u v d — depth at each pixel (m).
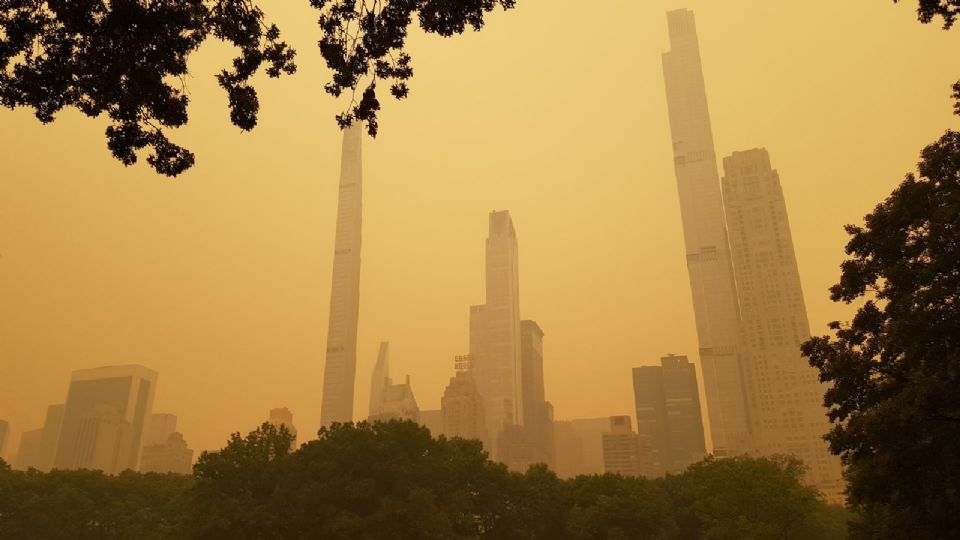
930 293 26.09
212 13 15.39
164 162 15.80
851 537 44.84
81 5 13.62
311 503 64.25
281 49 16.34
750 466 62.91
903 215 29.36
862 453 29.02
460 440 82.88
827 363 31.38
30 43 14.00
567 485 86.38
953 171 29.14
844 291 31.27
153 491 83.00
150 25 14.13
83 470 85.50
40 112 14.90
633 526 75.75
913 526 27.89
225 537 62.88
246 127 16.67
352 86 16.33
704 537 65.31
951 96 28.27
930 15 16.66
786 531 58.91
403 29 15.66
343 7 15.62
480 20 15.49
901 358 30.14
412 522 62.50
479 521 78.69
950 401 24.08
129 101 14.83
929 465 25.72
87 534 77.00
